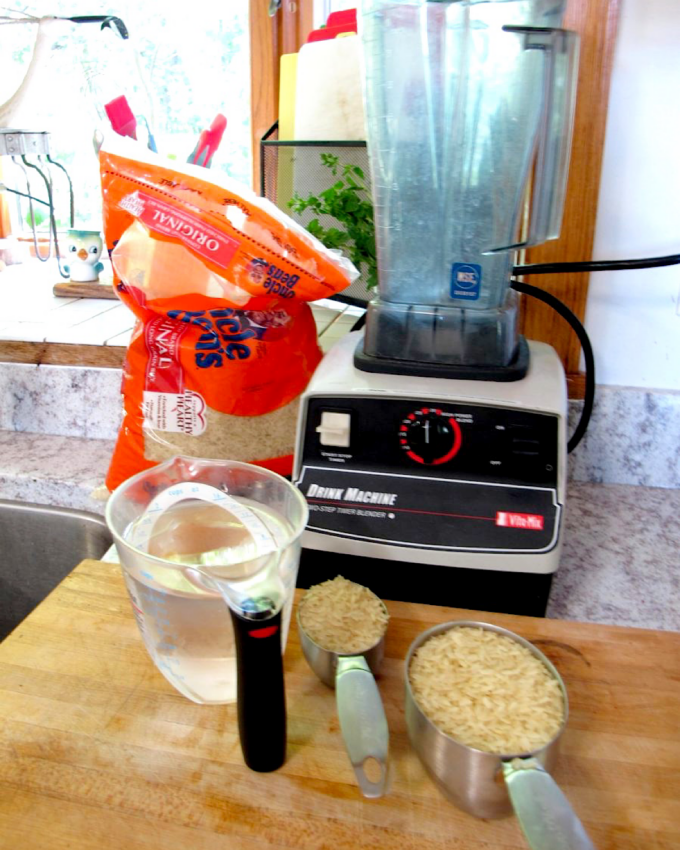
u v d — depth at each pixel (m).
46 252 1.47
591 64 0.76
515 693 0.42
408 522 0.58
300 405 0.63
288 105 1.04
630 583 0.70
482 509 0.58
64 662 0.50
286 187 1.01
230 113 1.20
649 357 0.88
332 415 0.61
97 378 0.97
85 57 1.11
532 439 0.58
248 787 0.41
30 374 1.00
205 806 0.40
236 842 0.38
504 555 0.55
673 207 0.82
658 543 0.78
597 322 0.88
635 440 0.89
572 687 0.48
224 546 0.46
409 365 0.64
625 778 0.42
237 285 0.68
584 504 0.86
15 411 1.03
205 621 0.42
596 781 0.41
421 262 0.65
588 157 0.79
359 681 0.44
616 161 0.81
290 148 0.98
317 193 0.98
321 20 1.10
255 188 1.18
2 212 1.46
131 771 0.42
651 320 0.86
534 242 0.62
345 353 0.70
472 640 0.47
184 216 0.68
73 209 1.30
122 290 0.72
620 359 0.89
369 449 0.61
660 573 0.72
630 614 0.65
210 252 0.68
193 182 0.69
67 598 0.56
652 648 0.52
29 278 1.33
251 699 0.39
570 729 0.45
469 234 0.63
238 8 1.14
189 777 0.42
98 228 1.34
